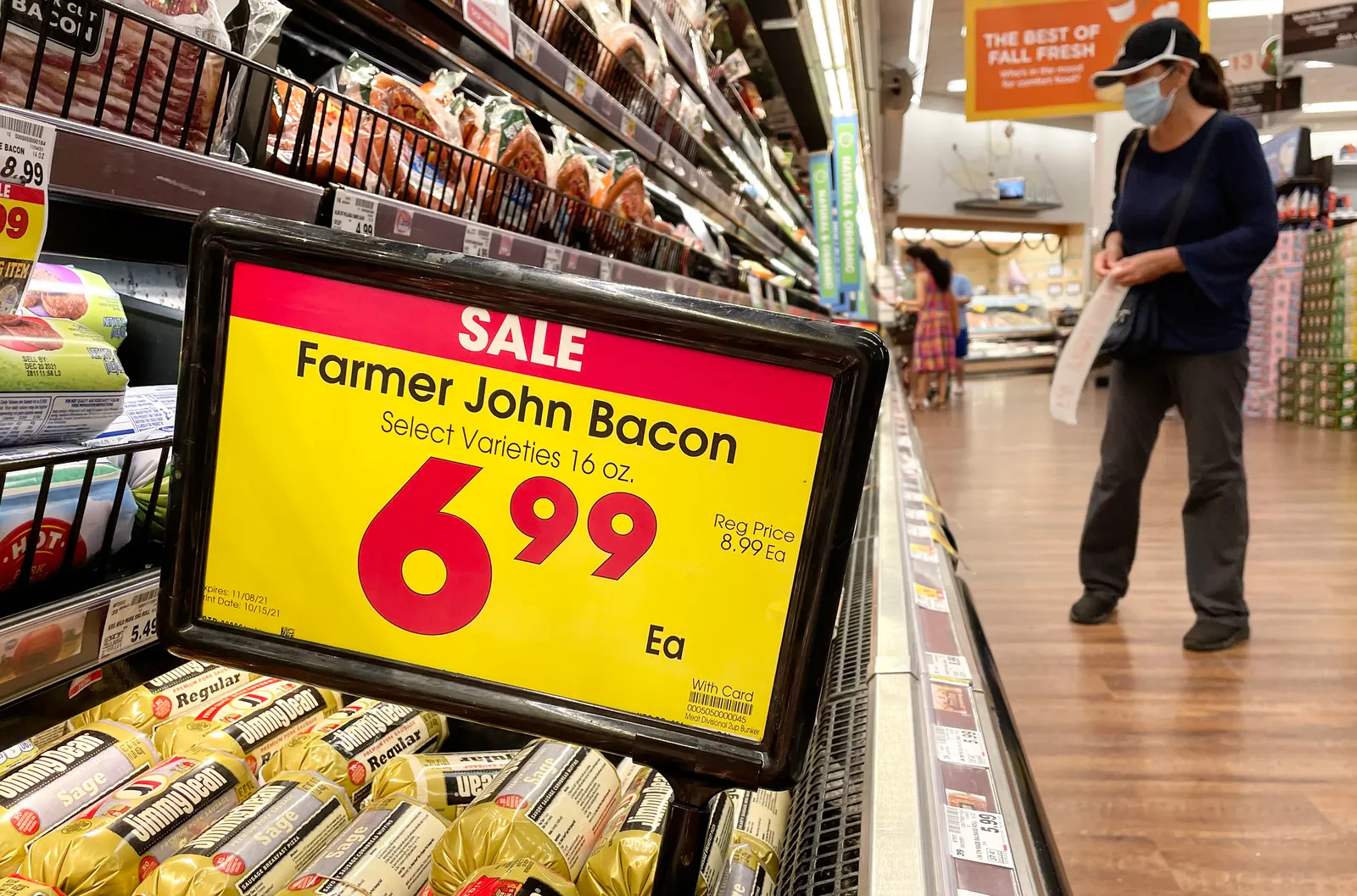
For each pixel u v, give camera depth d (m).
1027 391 11.11
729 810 0.79
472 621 0.53
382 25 1.32
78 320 0.72
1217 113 2.44
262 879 0.63
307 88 0.86
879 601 1.24
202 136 0.77
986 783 0.77
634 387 0.50
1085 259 14.40
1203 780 1.86
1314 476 4.89
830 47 4.32
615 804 0.80
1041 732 2.09
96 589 0.62
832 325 0.48
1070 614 2.81
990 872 0.64
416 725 0.88
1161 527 3.88
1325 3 5.40
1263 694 2.24
